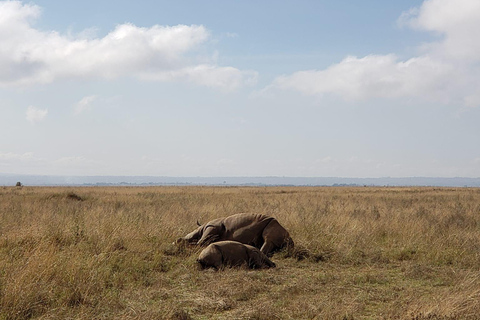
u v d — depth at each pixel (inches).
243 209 892.0
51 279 334.6
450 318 273.1
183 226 618.5
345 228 604.7
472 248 504.7
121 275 374.0
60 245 504.4
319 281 380.8
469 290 324.2
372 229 621.6
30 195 1562.5
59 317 276.7
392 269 435.2
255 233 485.4
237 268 406.3
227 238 489.7
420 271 408.5
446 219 758.5
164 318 274.1
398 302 310.2
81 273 346.6
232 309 302.8
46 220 647.1
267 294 335.3
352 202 1304.1
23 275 313.4
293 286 351.6
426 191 2714.1
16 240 503.8
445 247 513.0
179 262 441.7
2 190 2284.7
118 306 297.1
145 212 789.9
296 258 467.5
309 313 287.1
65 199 1330.0
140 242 509.4
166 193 1973.4
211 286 346.6
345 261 460.1
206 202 1182.9
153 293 329.1
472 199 1594.5
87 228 551.8
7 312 273.1
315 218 684.1
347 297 327.6
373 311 299.9
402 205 1175.6
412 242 536.1
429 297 324.5
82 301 303.4
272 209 909.8
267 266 427.8
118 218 633.0
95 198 1477.6
